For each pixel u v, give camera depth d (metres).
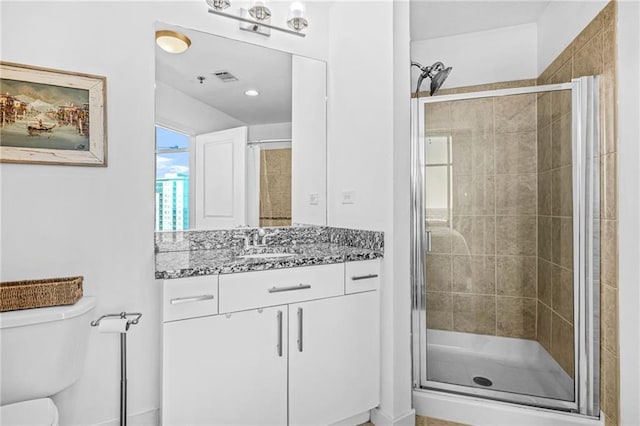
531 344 2.46
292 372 1.68
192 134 2.02
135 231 1.71
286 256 1.81
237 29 2.12
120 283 1.67
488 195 2.44
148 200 1.75
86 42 1.61
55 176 1.55
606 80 1.78
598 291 1.83
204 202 2.08
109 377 1.64
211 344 1.49
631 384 1.62
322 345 1.77
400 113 1.92
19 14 1.48
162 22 1.83
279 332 1.65
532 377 2.21
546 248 2.31
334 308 1.81
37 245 1.52
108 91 1.66
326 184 2.47
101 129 1.63
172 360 1.42
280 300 1.65
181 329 1.43
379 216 1.99
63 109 1.56
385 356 1.92
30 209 1.51
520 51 2.73
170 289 1.41
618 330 1.69
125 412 1.54
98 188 1.63
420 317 2.15
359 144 2.15
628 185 1.64
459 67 2.90
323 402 1.77
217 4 1.98
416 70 2.94
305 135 2.38
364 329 1.90
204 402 1.48
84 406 1.59
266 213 2.29
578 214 1.92
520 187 2.40
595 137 1.86
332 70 2.40
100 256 1.64
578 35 2.07
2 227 1.47
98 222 1.63
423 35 2.90
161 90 1.91
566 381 2.02
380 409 1.94
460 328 2.45
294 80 2.33
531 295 2.45
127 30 1.71
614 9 1.71
